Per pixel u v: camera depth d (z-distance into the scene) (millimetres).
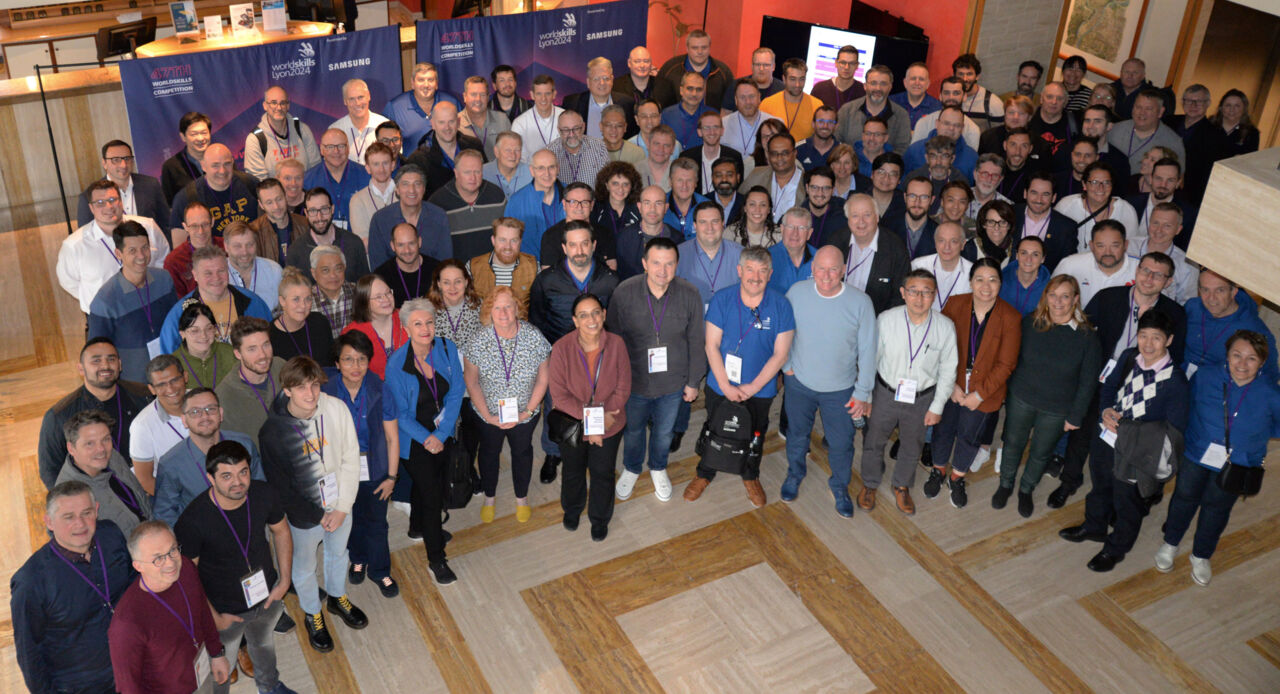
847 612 5172
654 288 5215
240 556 3896
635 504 5918
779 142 6523
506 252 5637
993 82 9859
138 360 5387
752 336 5305
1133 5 9867
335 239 5996
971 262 5805
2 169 8742
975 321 5457
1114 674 4840
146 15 13281
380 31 8336
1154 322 4879
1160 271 5215
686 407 6289
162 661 3525
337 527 4441
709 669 4801
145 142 7648
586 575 5355
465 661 4801
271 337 4969
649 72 8594
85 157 9094
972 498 6055
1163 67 9641
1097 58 10484
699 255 5742
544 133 7816
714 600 5223
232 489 3707
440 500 5012
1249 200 1394
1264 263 1379
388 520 5711
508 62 8938
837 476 5812
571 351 5062
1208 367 4980
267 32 11375
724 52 12375
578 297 5270
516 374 5078
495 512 5793
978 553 5609
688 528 5730
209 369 4758
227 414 4496
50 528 3500
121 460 4129
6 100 8477
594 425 5121
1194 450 5090
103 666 3729
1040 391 5480
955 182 6117
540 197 6375
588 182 7191
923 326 5285
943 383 5391
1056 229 6203
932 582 5387
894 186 6348
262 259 5594
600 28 9250
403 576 5297
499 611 5098
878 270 5770
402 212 6109
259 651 4277
